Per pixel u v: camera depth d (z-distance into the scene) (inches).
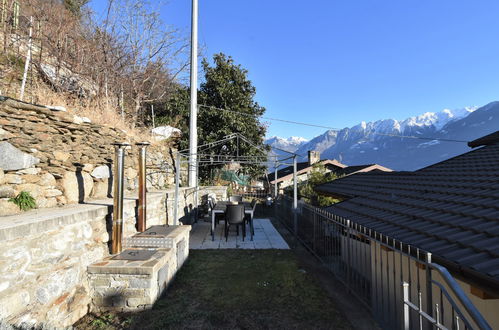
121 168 157.6
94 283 133.6
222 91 539.5
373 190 263.3
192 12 433.7
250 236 307.3
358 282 163.5
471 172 202.2
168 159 379.6
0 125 127.3
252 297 152.1
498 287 73.4
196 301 145.6
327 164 1056.2
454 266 86.9
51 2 320.5
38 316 100.0
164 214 269.7
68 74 321.7
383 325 124.1
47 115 154.6
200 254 235.8
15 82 244.2
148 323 122.6
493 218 108.7
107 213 153.3
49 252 107.0
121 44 431.2
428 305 91.0
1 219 106.3
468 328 63.2
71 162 172.7
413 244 112.1
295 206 294.4
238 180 650.8
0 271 84.7
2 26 249.0
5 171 127.3
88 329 117.6
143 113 486.0
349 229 162.6
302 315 133.6
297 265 207.6
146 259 146.3
